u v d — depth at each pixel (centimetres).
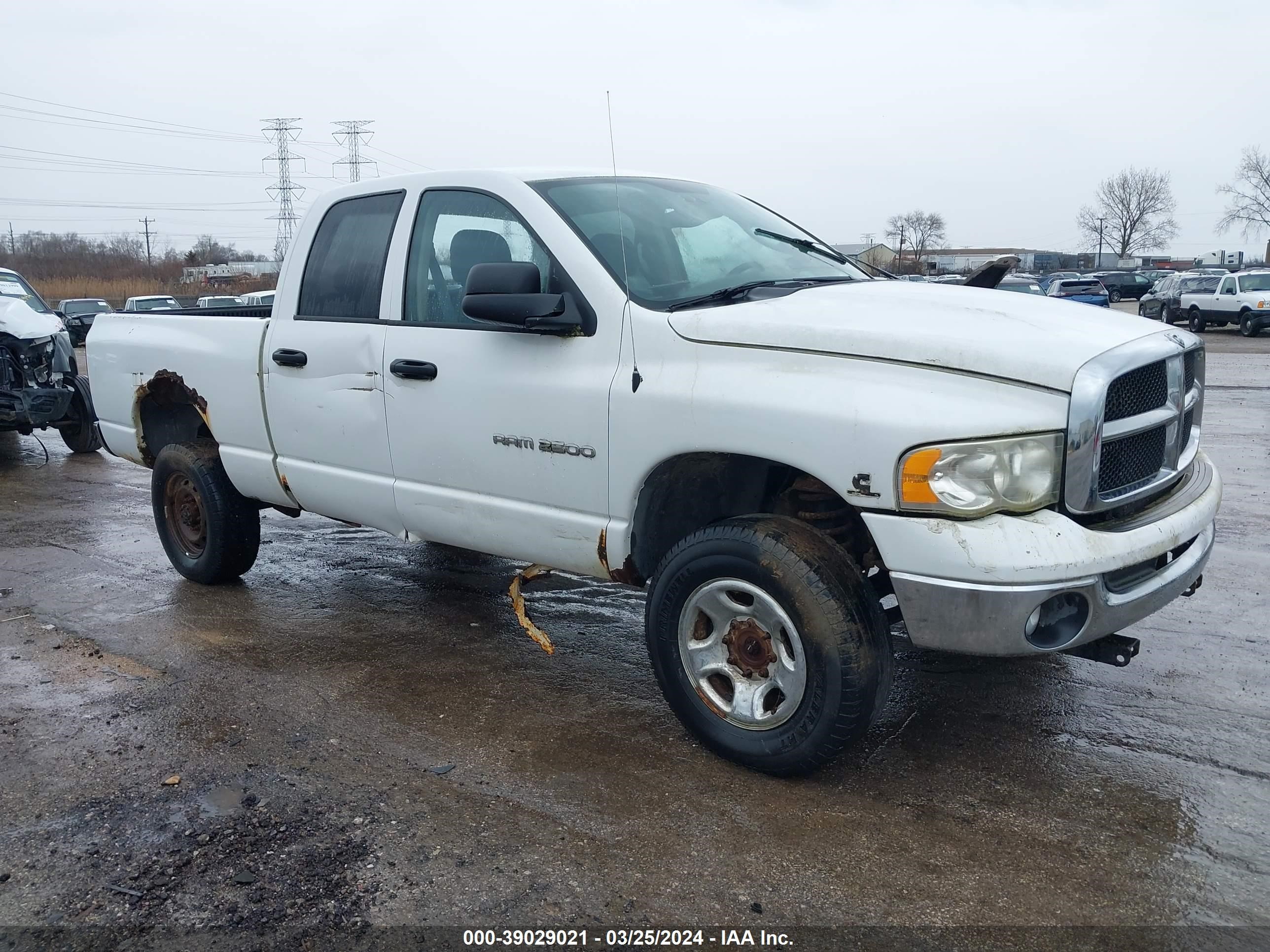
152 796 335
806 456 311
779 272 410
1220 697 402
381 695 416
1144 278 5106
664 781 341
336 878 288
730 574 332
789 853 298
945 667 438
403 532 447
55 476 956
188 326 539
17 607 537
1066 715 388
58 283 6381
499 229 402
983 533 290
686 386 337
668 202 428
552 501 381
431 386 412
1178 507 332
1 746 372
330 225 472
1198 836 305
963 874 287
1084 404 289
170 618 517
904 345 305
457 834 309
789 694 327
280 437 486
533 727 385
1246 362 2011
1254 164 7869
